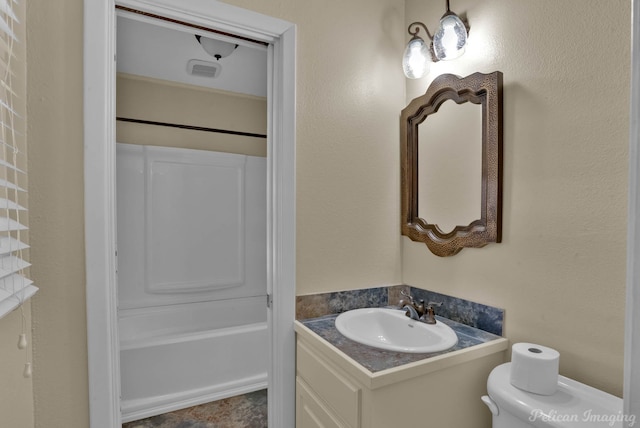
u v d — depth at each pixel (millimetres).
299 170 1441
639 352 349
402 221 1671
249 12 1332
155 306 2697
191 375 2084
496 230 1235
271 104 1482
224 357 2178
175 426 1850
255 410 2008
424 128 1566
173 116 2717
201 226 2838
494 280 1275
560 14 1069
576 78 1030
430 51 1549
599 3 978
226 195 2928
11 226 793
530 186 1152
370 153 1612
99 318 1117
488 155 1261
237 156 2955
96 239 1112
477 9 1343
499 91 1229
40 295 1053
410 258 1662
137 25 1888
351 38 1562
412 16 1672
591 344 995
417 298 1617
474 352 1134
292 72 1414
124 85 2553
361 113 1588
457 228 1402
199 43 2086
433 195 1521
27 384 1020
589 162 1000
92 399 1111
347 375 1059
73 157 1095
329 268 1515
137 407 1912
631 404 355
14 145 865
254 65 2410
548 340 1102
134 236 2615
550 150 1095
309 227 1467
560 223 1070
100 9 1115
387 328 1440
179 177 2754
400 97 1697
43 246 1056
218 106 2883
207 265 2863
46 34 1061
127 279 2600
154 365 1994
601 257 973
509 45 1221
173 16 1257
